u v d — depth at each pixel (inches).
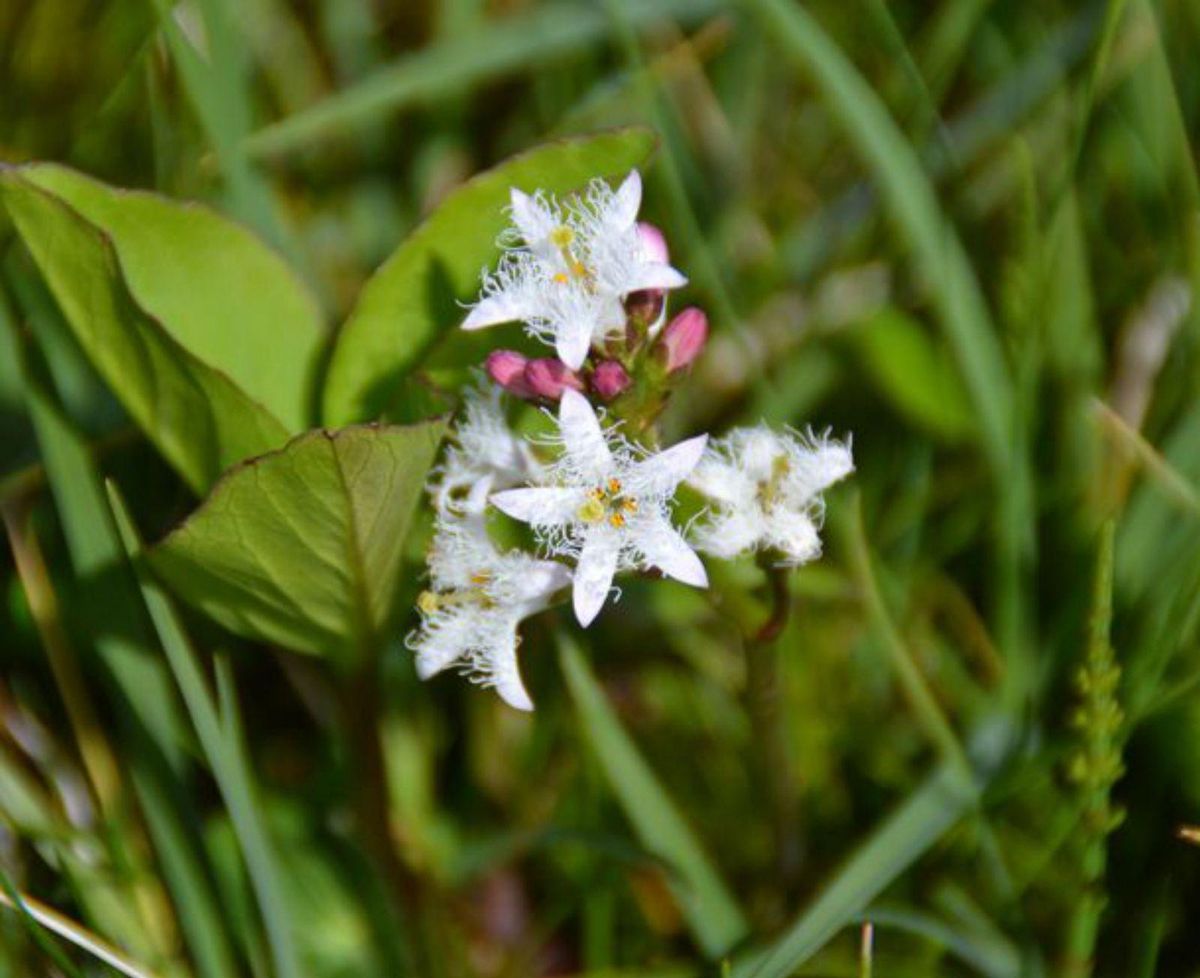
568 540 12.9
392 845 14.2
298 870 14.6
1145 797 14.2
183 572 13.3
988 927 14.0
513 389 12.8
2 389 15.1
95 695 14.9
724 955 13.6
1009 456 15.0
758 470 12.9
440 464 13.7
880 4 15.7
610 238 12.9
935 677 15.2
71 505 14.0
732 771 15.2
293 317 13.8
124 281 13.0
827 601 15.4
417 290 13.5
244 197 15.6
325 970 14.4
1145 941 14.0
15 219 13.1
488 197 13.4
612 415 12.9
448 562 13.1
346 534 13.0
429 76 16.0
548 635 15.1
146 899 14.1
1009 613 14.6
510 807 15.2
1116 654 14.4
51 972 13.8
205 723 13.2
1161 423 15.4
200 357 13.3
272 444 13.4
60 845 14.0
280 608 13.4
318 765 15.2
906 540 15.4
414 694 15.1
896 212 15.2
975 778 14.1
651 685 15.5
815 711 15.2
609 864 14.5
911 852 13.6
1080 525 15.1
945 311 15.1
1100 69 15.0
